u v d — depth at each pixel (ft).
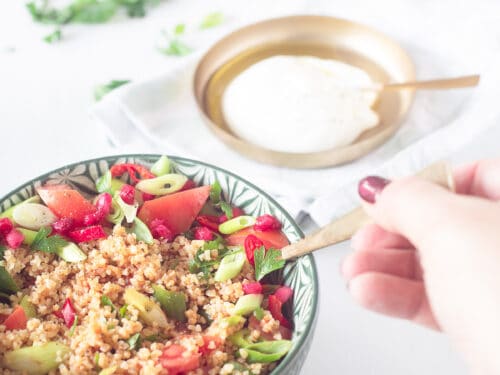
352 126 5.15
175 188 3.58
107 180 3.55
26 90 5.49
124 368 2.81
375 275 2.84
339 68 5.61
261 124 5.18
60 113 5.28
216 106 5.47
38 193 3.44
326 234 2.95
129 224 3.43
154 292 3.14
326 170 4.93
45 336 2.93
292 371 2.78
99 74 5.72
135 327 2.96
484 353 2.15
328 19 5.90
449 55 6.04
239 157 5.04
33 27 6.23
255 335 3.03
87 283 3.14
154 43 6.10
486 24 6.23
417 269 3.04
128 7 6.37
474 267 2.16
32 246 3.27
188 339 2.91
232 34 5.76
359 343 3.77
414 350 3.75
